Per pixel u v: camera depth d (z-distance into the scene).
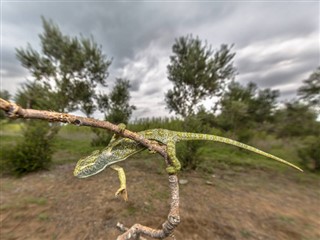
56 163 10.13
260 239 4.17
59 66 15.89
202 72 14.09
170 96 15.08
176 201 1.64
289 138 13.95
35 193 6.45
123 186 1.51
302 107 13.30
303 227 4.67
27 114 0.87
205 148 14.34
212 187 7.21
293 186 7.64
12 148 8.99
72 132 22.88
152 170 9.20
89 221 4.73
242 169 9.97
